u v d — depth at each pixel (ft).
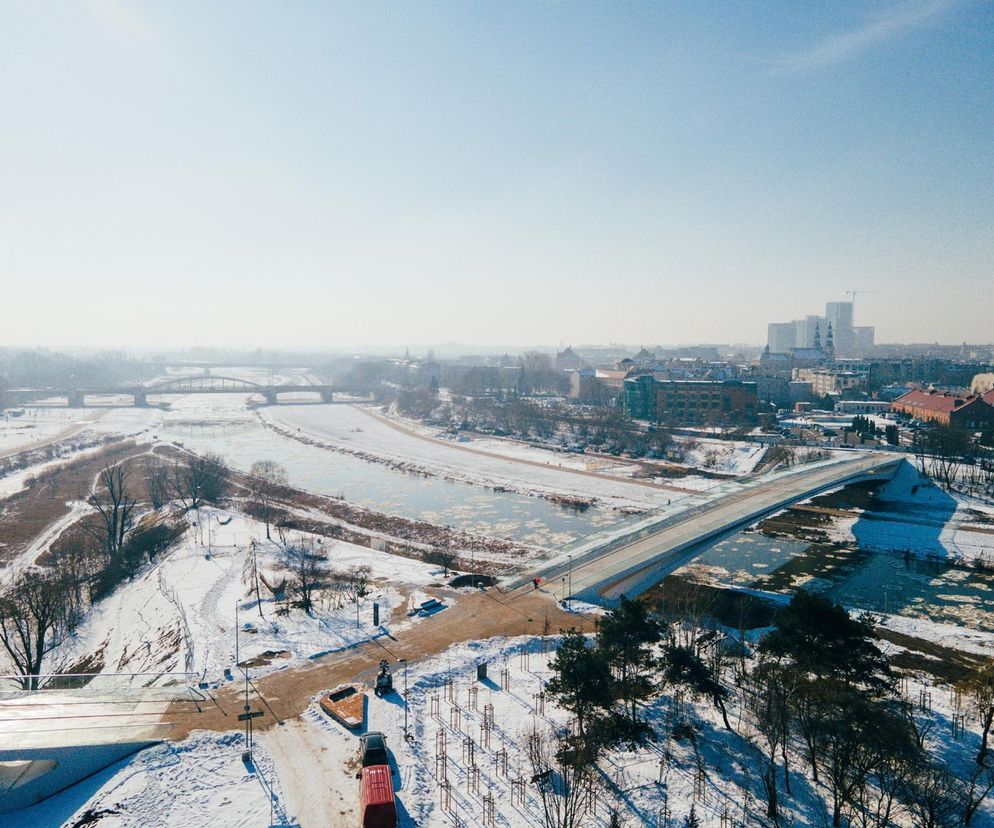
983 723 215.10
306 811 167.94
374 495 654.53
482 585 333.83
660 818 166.20
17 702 213.05
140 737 195.21
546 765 184.44
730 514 428.56
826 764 180.55
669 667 211.41
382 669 229.66
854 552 460.55
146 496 629.92
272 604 319.47
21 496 629.51
